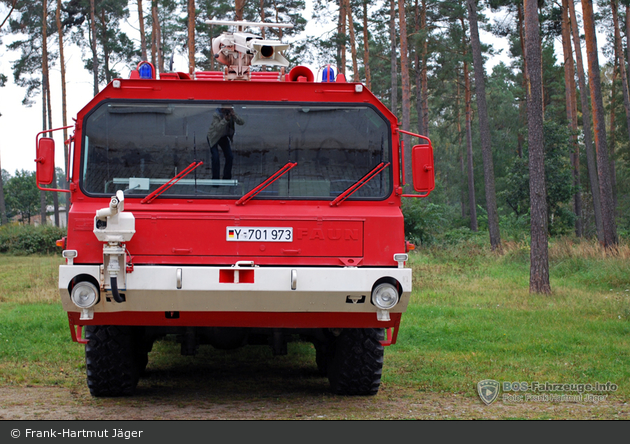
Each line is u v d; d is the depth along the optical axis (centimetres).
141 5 3831
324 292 534
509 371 785
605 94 5841
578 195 3966
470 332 1051
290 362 885
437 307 1283
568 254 2111
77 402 618
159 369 822
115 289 516
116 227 516
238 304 540
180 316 555
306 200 564
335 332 634
